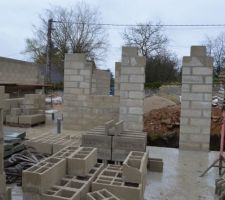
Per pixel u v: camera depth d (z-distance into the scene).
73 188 3.55
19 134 6.00
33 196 3.44
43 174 3.43
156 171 5.40
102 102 9.27
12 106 10.65
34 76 19.33
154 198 4.18
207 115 7.22
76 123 9.50
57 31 32.72
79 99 9.43
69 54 9.37
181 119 7.35
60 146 5.62
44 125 10.54
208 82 7.18
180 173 5.35
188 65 7.25
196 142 7.30
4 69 15.85
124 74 7.95
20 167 4.74
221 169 5.24
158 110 12.18
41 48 33.38
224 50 37.03
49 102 18.84
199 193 4.41
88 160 4.14
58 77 31.73
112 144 5.39
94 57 33.78
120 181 3.89
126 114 8.01
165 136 8.60
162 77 33.38
